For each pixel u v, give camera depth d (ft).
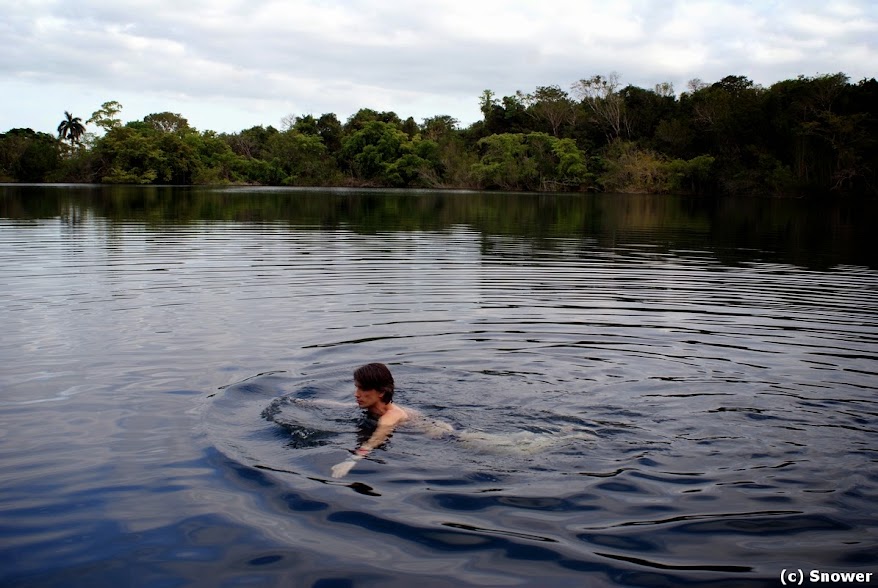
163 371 21.06
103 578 10.76
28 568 10.98
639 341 25.41
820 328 27.86
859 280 41.24
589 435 16.40
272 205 116.98
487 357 23.04
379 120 314.14
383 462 14.85
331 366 21.83
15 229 65.98
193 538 11.86
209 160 267.18
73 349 23.31
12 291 33.65
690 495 13.47
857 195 187.11
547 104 268.82
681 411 18.03
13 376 20.39
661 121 239.09
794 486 13.84
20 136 299.17
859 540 11.92
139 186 220.64
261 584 10.62
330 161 288.71
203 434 16.22
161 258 46.14
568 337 25.86
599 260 49.26
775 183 193.88
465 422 17.22
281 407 18.07
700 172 211.00
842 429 16.81
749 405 18.52
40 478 13.94
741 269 45.75
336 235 64.75
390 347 24.13
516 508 12.96
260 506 12.94
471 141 292.81
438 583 10.68
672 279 40.60
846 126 177.88
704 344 25.07
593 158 241.14
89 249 50.62
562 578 10.84
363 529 12.18
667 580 10.80
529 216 99.50
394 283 37.42
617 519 12.59
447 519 12.55
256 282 37.11
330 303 31.71
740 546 11.75
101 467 14.46
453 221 86.84
